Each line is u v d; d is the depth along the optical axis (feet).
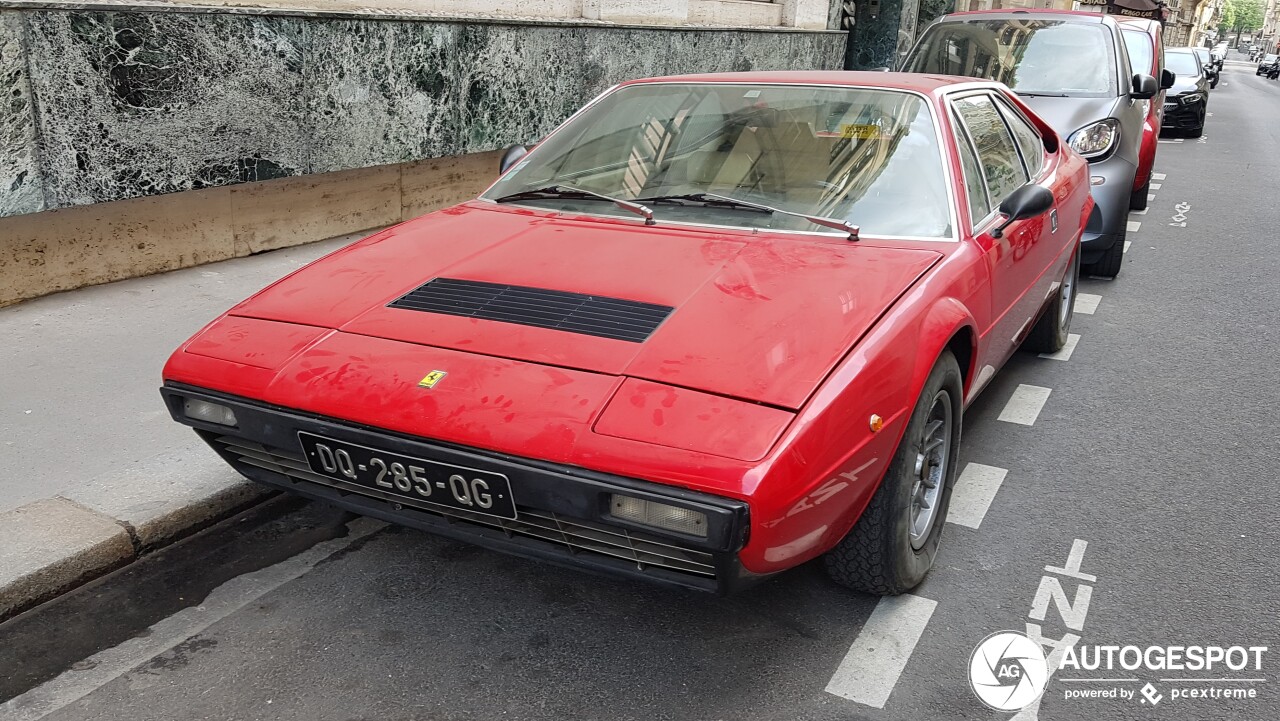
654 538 7.31
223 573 10.00
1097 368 16.89
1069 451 13.44
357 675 8.41
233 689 8.20
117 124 16.08
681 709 8.05
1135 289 22.27
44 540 9.69
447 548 10.61
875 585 9.32
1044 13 26.14
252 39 17.87
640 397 7.55
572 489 7.30
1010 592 9.93
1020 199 11.31
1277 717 8.15
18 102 14.75
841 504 7.98
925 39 26.73
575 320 8.55
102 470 11.21
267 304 9.63
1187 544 10.98
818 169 11.03
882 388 8.05
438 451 7.66
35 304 16.47
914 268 9.43
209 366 8.85
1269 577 10.33
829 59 43.39
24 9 14.47
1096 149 21.62
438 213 11.88
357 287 9.66
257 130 18.40
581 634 9.07
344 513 11.32
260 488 11.19
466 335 8.52
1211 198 35.04
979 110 13.04
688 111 12.25
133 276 18.02
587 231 10.61
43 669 8.41
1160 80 29.96
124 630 9.00
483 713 7.95
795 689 8.34
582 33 26.76
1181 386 16.08
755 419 7.29
